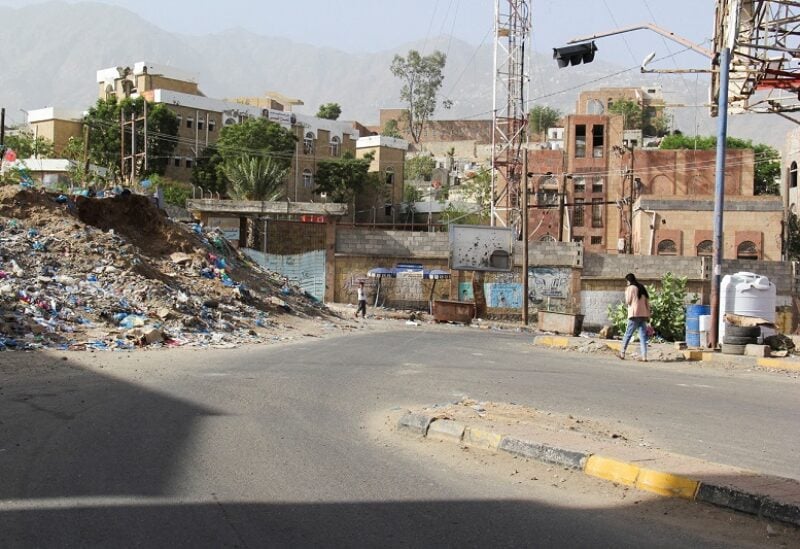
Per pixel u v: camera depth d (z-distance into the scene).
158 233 26.88
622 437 8.65
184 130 83.75
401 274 42.81
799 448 8.66
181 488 6.42
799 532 5.71
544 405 11.15
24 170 25.86
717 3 22.77
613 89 125.62
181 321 19.42
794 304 44.00
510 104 56.84
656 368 17.53
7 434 8.05
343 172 87.25
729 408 11.53
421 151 131.88
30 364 13.23
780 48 20.09
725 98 20.92
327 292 42.56
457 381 13.54
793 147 64.75
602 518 6.02
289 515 5.85
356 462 7.51
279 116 92.06
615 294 43.34
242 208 42.34
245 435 8.46
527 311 38.88
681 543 5.49
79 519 5.59
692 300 34.44
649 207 60.88
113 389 11.13
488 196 80.62
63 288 19.05
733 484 6.39
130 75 91.19
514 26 56.75
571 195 67.75
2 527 5.36
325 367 14.92
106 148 75.12
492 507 6.22
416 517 5.90
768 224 59.91
